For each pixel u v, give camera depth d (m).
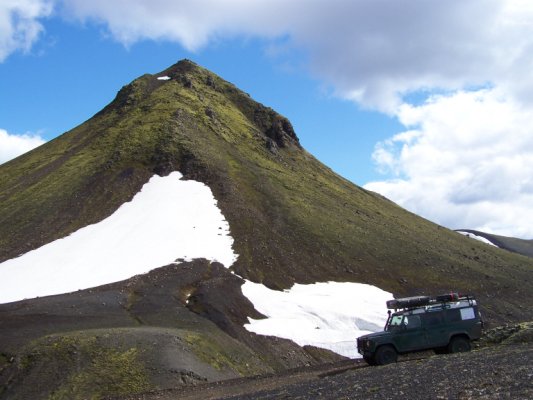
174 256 68.94
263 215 91.62
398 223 112.00
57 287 57.38
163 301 52.59
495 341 29.16
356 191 135.38
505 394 14.75
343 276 76.81
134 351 34.53
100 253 68.56
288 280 71.00
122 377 31.64
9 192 100.50
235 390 26.86
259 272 70.75
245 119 146.25
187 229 79.50
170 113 127.50
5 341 37.44
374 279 77.88
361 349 28.97
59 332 39.69
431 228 122.38
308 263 78.06
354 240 89.94
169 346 36.09
